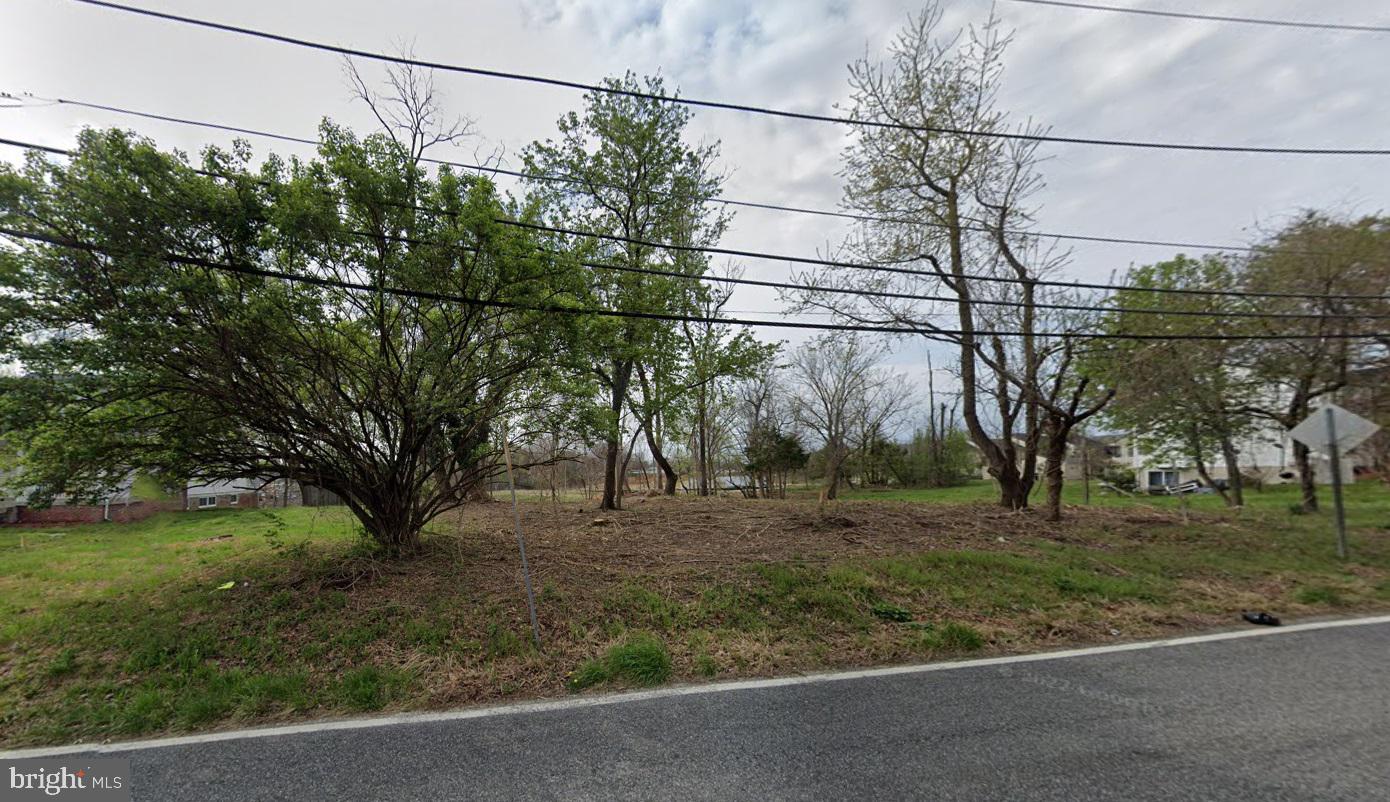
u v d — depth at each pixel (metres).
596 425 7.95
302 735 4.02
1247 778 3.28
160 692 4.58
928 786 3.22
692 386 15.16
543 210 10.08
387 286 6.56
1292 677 4.81
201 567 7.51
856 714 4.16
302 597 6.16
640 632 5.70
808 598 6.54
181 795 3.31
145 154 5.41
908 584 7.14
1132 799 3.08
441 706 4.46
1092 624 6.24
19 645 5.25
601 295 12.53
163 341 5.51
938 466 37.97
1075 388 12.82
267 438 6.73
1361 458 22.33
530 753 3.69
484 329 7.27
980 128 12.61
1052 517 11.64
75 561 8.01
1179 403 12.85
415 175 6.61
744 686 4.73
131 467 6.35
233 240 5.97
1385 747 3.63
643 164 14.09
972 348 12.85
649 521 11.28
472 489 8.55
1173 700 4.37
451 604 6.04
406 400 6.75
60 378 5.55
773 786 3.25
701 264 16.03
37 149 5.33
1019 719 4.05
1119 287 9.83
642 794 3.20
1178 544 9.97
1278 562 8.84
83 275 5.47
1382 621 6.47
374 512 7.48
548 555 8.02
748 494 27.91
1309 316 10.92
